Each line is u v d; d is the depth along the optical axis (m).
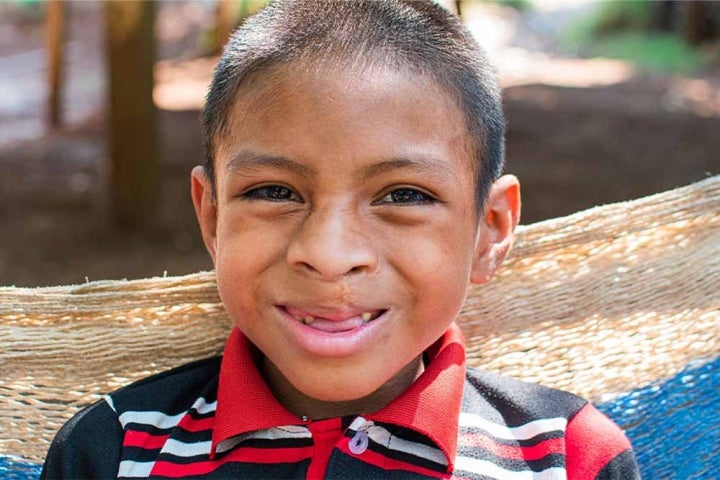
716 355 2.06
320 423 1.68
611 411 2.08
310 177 1.51
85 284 2.03
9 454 1.97
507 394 1.85
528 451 1.75
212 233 1.81
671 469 2.02
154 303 2.06
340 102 1.50
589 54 15.61
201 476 1.69
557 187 7.23
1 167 8.00
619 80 12.86
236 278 1.59
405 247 1.54
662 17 16.48
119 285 2.05
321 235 1.49
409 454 1.69
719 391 2.04
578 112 10.22
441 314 1.61
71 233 6.22
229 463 1.69
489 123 1.71
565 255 2.15
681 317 2.11
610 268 2.15
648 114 10.23
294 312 1.57
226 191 1.60
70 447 1.78
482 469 1.70
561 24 17.50
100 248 5.95
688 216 2.12
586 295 2.14
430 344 1.67
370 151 1.49
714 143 8.85
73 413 2.01
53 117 9.68
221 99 1.65
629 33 16.48
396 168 1.51
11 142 9.07
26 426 1.99
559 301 2.15
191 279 2.06
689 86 12.24
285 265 1.55
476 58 1.72
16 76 12.93
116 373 2.05
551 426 1.78
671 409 2.06
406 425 1.67
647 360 2.10
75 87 12.51
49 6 9.34
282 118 1.51
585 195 7.03
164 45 14.78
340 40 1.55
